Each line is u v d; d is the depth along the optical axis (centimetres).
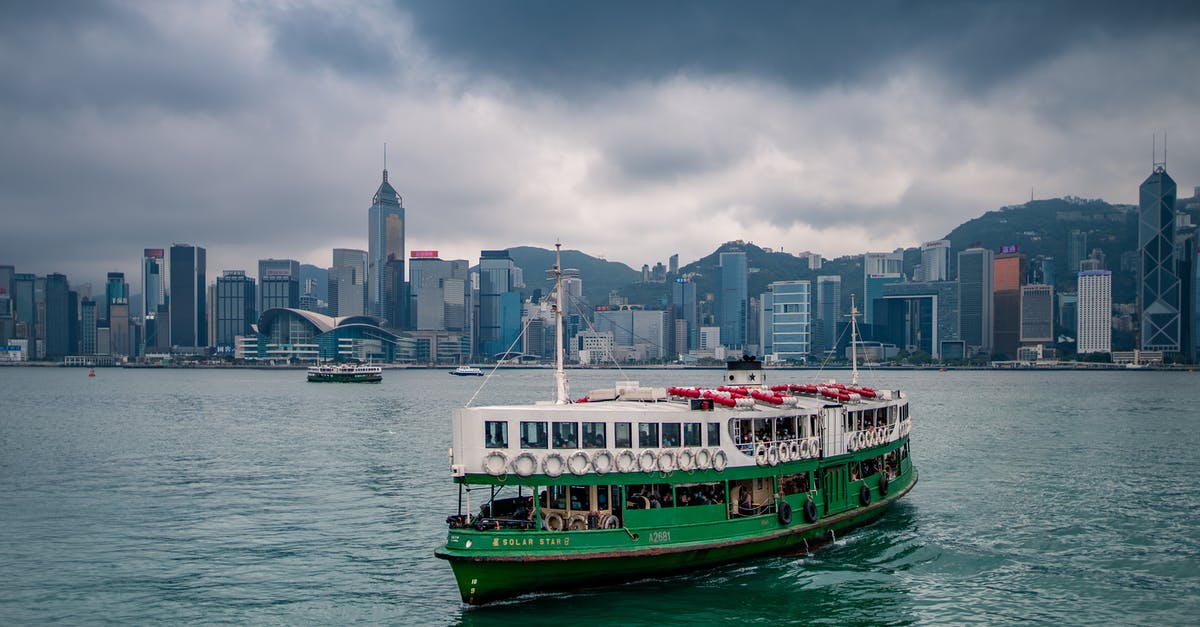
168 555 5372
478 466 4181
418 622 4175
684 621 4041
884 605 4303
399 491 7369
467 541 4034
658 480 4353
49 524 6212
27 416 15588
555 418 4228
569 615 4094
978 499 6850
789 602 4316
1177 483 7600
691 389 5084
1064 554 5225
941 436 11494
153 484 7800
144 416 15488
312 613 4322
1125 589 4597
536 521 4234
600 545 4162
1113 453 9638
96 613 4353
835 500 5266
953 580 4719
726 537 4544
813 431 5059
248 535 5853
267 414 15888
